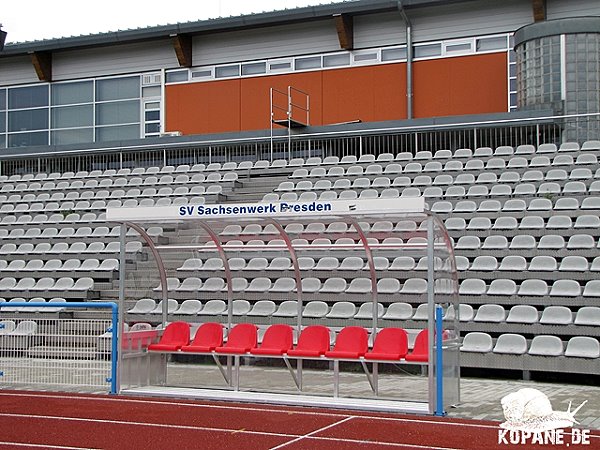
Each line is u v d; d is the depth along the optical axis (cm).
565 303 1559
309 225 1809
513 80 2545
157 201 2377
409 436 928
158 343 1362
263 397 1202
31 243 2298
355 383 1246
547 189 1994
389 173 2259
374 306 1277
